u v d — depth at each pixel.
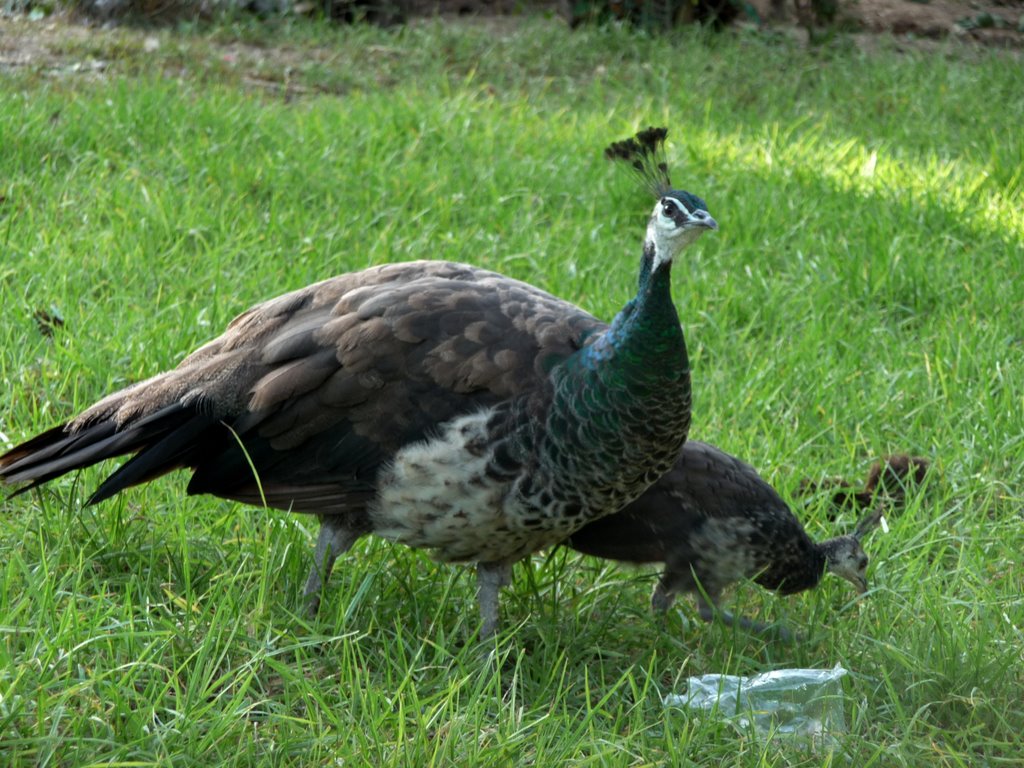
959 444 9.09
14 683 5.60
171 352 9.16
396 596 7.27
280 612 6.93
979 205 13.58
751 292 11.39
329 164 13.26
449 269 7.52
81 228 11.20
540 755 5.78
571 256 11.58
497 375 6.73
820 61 19.33
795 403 9.59
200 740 5.70
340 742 5.82
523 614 7.38
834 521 8.61
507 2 21.88
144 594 6.93
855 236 12.65
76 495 7.75
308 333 7.02
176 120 13.87
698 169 14.11
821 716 6.39
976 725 6.41
